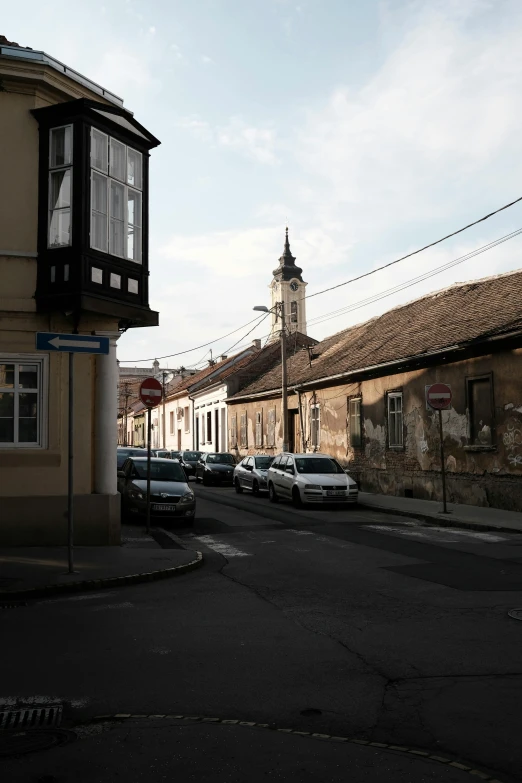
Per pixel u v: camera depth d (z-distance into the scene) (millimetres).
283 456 22969
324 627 7020
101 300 12602
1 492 12352
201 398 51969
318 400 29906
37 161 12742
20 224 12586
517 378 17703
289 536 14438
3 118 12602
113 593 9086
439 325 22797
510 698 4930
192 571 10641
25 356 12602
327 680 5387
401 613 7559
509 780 3734
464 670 5578
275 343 45406
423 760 3969
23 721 4645
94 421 13055
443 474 17797
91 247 12555
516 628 6832
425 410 21688
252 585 9383
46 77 12641
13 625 7355
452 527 15875
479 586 8953
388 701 4910
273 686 5262
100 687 5301
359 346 28766
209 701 4961
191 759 4004
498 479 18406
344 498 20375
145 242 13945
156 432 70125
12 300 12477
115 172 13250
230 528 16078
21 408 12648
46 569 10195
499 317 19125
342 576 9844
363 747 4152
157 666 5801
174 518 16641
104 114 12930
